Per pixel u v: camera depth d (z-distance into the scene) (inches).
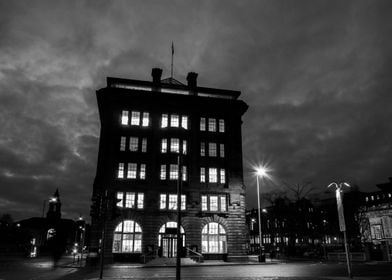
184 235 1770.4
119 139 1859.0
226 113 2049.7
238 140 2011.6
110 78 2014.0
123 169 1819.6
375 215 2655.0
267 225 3941.9
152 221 1752.0
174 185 1835.6
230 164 1945.1
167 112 1978.3
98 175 1785.2
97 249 1627.7
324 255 2139.5
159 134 1910.7
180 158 637.3
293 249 2536.9
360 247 2253.9
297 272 1043.9
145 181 1813.5
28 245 2923.2
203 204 1862.7
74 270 1195.3
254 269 1210.6
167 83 2082.9
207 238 1809.8
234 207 1870.1
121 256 1673.2
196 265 1456.7
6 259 1989.4
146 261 1610.5
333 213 2738.7
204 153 1945.1
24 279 839.1
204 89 2117.4
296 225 2709.2
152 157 1857.8
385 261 1624.0
